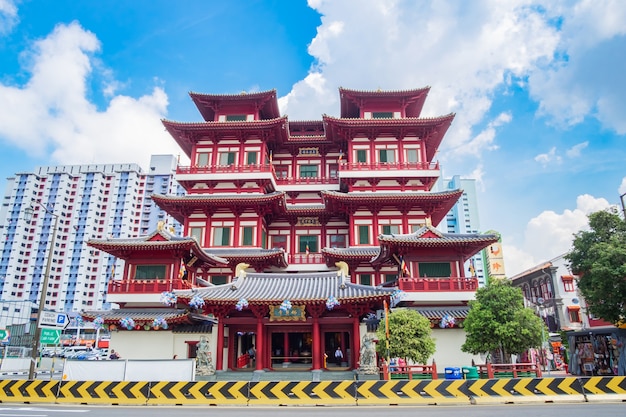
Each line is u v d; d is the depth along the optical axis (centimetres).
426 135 5928
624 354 3672
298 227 6094
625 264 3266
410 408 2277
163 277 4478
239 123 5825
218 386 2500
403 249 4447
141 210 16988
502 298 3269
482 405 2362
